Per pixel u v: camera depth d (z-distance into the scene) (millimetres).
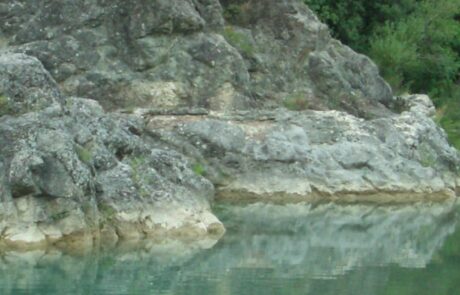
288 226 22016
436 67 42719
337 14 41688
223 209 23578
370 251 19953
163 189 19844
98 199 19062
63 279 16281
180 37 28344
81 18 27766
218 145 25172
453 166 28062
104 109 27281
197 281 16547
